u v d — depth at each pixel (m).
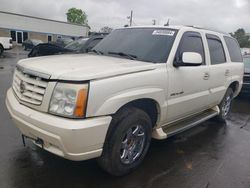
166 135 4.02
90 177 3.43
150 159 4.05
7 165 3.55
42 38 49.03
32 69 3.13
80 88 2.81
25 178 3.30
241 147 4.80
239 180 3.65
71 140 2.78
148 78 3.46
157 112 3.81
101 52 4.46
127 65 3.45
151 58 3.92
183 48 4.21
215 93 5.14
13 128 4.79
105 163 3.26
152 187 3.34
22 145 4.14
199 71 4.46
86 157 2.96
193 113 4.82
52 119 2.85
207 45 4.88
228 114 6.54
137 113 3.38
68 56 4.04
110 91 3.00
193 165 3.97
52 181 3.29
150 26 4.62
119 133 3.20
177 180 3.54
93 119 2.88
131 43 4.34
